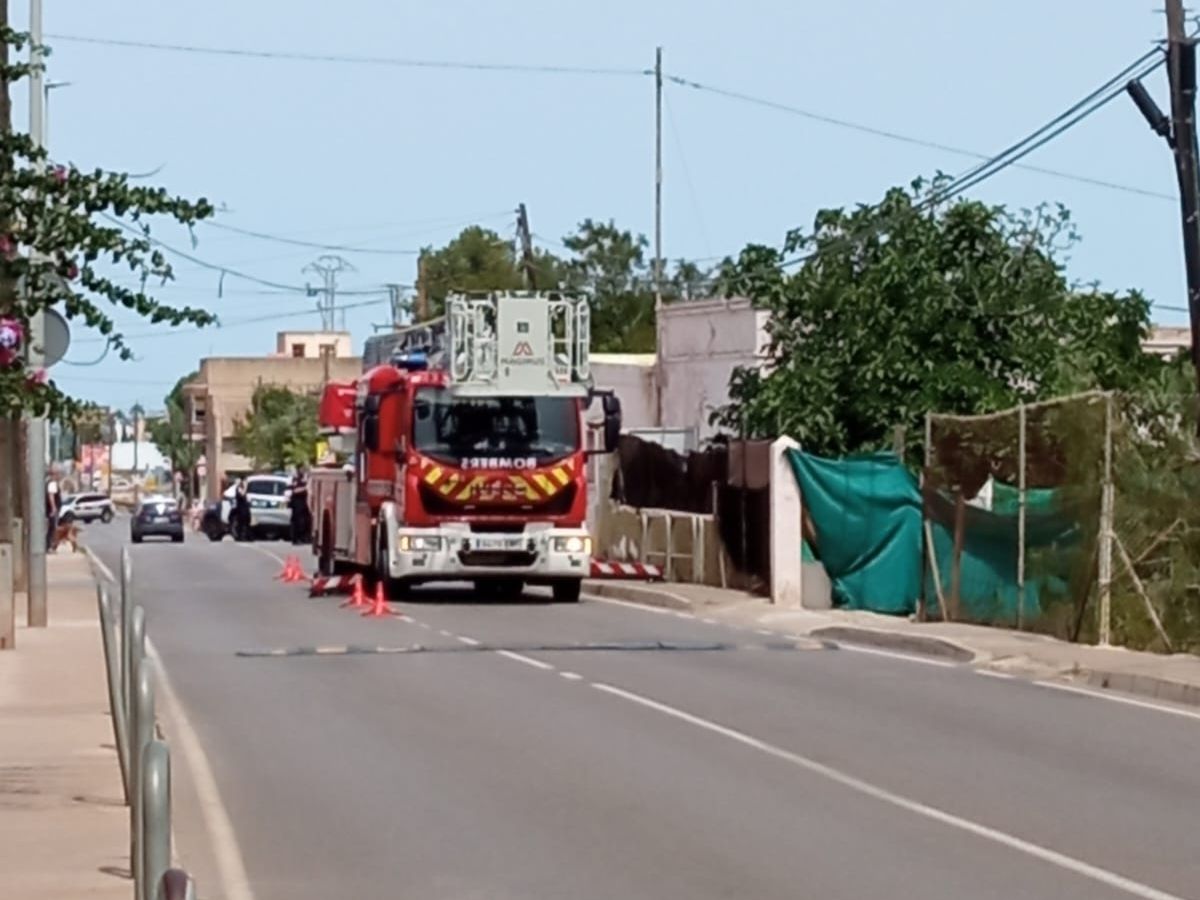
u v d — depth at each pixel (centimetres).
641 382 5938
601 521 4331
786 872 1118
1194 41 2638
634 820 1290
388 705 1917
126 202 1249
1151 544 2373
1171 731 1727
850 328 3781
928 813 1309
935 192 3769
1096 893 1060
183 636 2723
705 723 1770
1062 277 3844
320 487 4097
